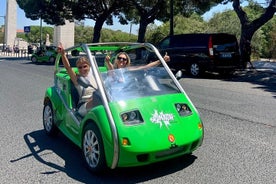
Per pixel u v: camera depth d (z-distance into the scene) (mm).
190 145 4293
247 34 18125
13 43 53125
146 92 4723
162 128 4160
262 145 5480
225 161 4797
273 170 4469
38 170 4637
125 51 6449
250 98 9781
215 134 6113
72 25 47375
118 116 4145
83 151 4672
